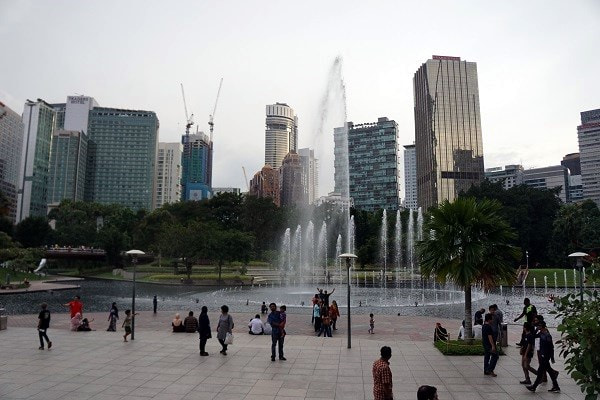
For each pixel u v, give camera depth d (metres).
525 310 21.52
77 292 70.62
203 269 109.00
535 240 109.62
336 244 110.44
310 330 30.45
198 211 137.50
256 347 22.42
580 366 9.37
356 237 116.19
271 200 133.00
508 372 17.67
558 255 99.25
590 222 101.75
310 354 20.73
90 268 121.69
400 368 18.27
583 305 9.93
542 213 114.06
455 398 14.29
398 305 49.41
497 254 22.45
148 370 17.56
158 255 127.62
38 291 70.50
